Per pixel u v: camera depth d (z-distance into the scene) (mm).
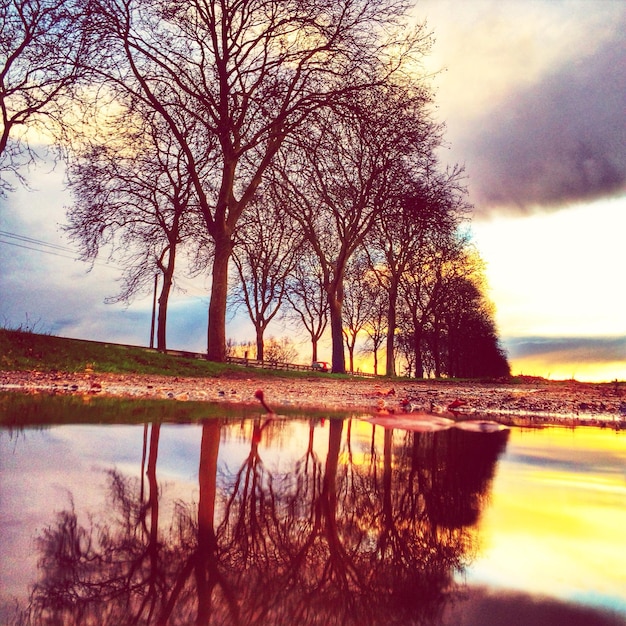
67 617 687
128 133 18766
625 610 743
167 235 24359
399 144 19656
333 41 16797
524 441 3033
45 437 2311
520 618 707
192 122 18031
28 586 791
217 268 18359
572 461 2246
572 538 1114
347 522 1216
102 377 10273
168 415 3738
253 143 17703
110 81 16234
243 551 991
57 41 15234
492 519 1247
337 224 26062
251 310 36469
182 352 23375
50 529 1057
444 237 26656
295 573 889
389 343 33531
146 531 1075
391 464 2029
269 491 1497
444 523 1203
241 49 17547
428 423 3973
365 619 690
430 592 802
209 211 18531
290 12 16656
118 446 2148
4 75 15242
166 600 760
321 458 2109
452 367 50312
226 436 2672
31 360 11531
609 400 9609
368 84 16953
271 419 3725
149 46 16453
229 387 9617
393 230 27062
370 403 6430
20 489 1355
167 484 1504
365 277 37688
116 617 701
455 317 42000
